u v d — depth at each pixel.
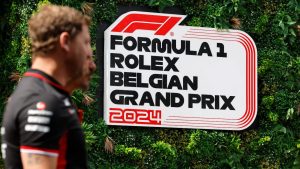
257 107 7.66
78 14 3.14
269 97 7.69
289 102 7.73
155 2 7.30
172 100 7.27
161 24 7.33
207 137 7.35
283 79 7.79
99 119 6.97
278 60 7.79
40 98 2.95
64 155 3.00
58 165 2.98
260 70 7.73
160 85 7.24
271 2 7.87
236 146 7.43
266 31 7.82
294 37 7.90
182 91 7.32
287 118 7.66
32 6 6.95
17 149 2.99
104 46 7.10
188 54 7.40
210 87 7.45
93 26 7.07
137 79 7.17
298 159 7.70
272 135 7.66
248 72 7.64
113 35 7.14
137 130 7.13
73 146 3.02
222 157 7.39
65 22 3.07
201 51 7.46
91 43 7.04
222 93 7.50
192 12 7.48
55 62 3.07
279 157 7.64
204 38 7.49
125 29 7.20
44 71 3.05
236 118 7.53
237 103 7.56
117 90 7.08
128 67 7.15
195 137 7.30
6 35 7.49
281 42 7.84
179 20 7.41
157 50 7.28
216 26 7.54
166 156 7.15
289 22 7.83
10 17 7.29
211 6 7.55
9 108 3.00
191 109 7.34
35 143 2.90
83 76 3.16
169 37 7.34
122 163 7.00
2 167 7.21
